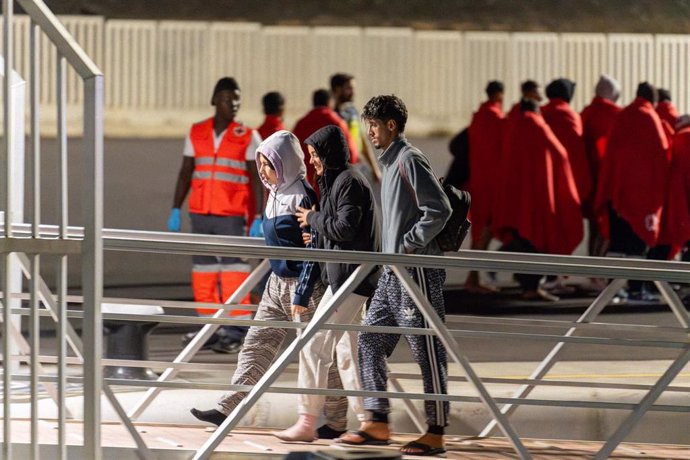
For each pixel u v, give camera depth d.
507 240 38.09
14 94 23.00
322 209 19.61
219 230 29.45
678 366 18.98
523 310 35.66
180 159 78.31
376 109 18.97
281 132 20.47
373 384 19.50
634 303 37.69
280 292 20.34
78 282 38.94
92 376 16.14
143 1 97.50
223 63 97.25
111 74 96.56
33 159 16.08
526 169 37.41
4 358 16.38
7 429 16.44
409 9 99.62
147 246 17.31
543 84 94.62
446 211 18.50
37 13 15.95
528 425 22.91
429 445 19.50
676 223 37.72
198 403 22.45
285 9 99.94
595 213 38.25
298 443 19.88
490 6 98.81
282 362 17.94
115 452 18.86
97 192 15.98
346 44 97.31
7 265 16.22
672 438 23.56
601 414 23.22
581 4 95.06
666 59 86.94
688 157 37.53
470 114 97.50
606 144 37.62
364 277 18.03
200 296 28.98
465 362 18.44
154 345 29.34
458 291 39.72
